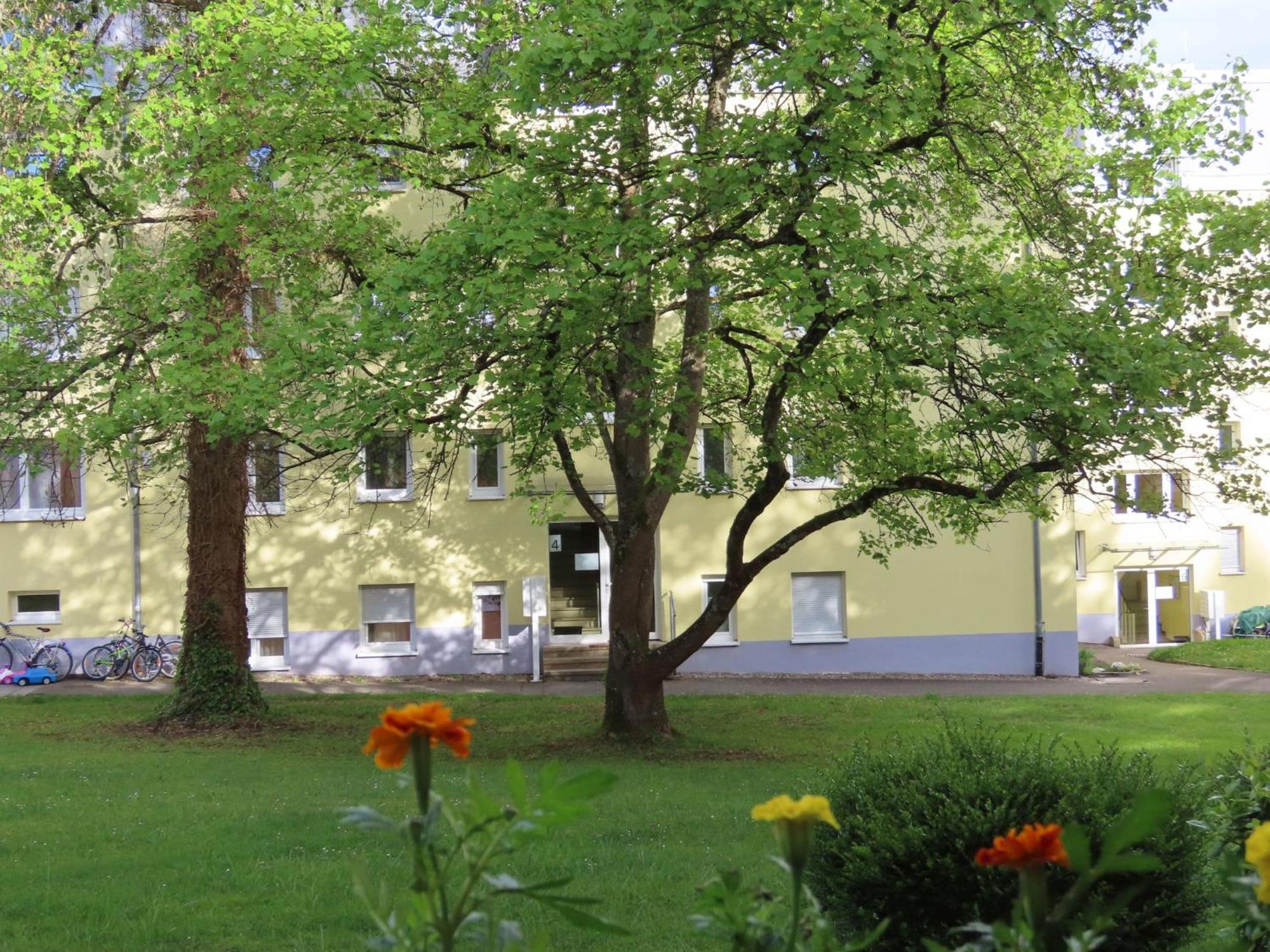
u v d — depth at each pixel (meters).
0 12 17.36
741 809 12.02
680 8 14.12
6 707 22.84
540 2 16.09
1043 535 29.98
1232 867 3.59
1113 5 14.80
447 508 29.08
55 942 7.26
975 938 5.78
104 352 18.70
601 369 15.52
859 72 13.21
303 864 9.38
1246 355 14.98
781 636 29.64
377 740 2.41
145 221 18.19
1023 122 16.20
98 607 28.59
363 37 16.38
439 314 13.82
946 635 29.92
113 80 18.62
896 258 13.83
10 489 25.70
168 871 9.17
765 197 14.48
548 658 28.78
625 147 15.39
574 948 7.05
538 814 2.35
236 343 16.55
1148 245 15.83
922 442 17.42
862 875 6.21
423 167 18.22
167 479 28.11
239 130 16.77
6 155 16.55
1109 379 13.29
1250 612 40.22
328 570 28.94
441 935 2.36
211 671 20.34
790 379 14.98
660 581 29.44
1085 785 6.23
